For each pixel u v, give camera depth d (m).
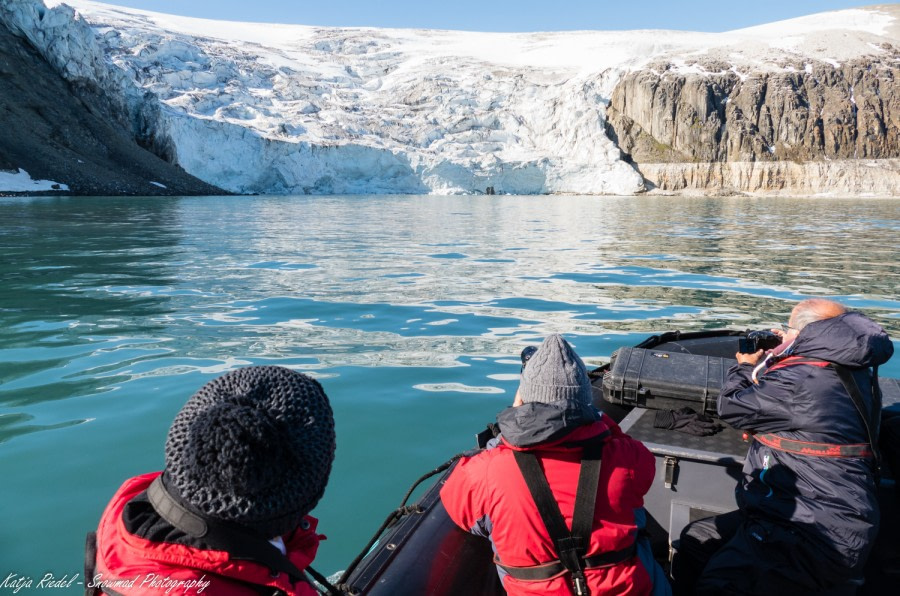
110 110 48.34
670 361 3.75
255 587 1.11
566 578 1.85
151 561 1.06
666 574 2.51
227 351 6.29
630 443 1.98
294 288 9.72
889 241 18.08
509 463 1.90
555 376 1.91
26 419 4.51
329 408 1.23
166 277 10.45
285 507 1.09
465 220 25.39
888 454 2.73
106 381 5.32
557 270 11.95
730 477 2.88
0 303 8.27
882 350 2.26
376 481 3.75
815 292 9.98
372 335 7.07
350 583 2.15
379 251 14.46
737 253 15.02
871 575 2.53
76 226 18.97
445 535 2.45
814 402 2.28
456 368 5.94
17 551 2.95
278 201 40.19
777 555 2.24
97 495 3.47
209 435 1.03
